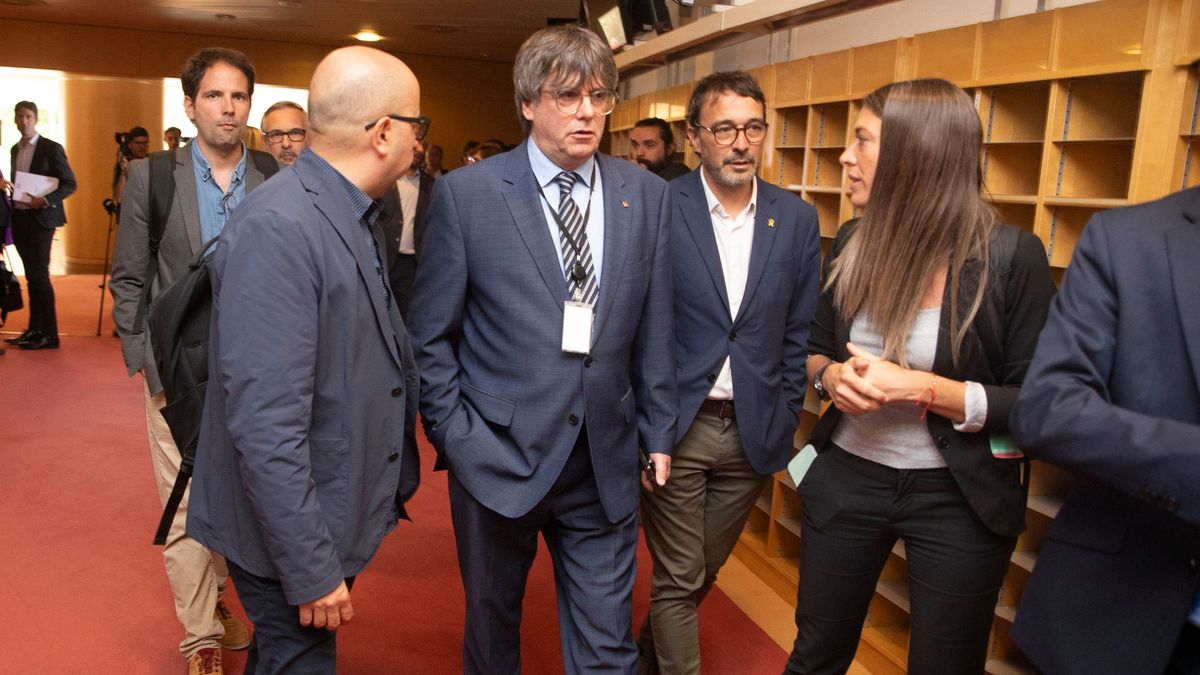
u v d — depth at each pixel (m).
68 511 4.12
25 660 2.84
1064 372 1.24
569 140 2.02
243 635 2.99
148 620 3.14
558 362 2.05
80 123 13.18
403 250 5.48
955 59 2.66
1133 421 1.14
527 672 2.90
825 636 2.00
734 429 2.50
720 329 2.48
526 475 2.05
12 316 9.02
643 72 6.12
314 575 1.65
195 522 1.81
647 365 2.27
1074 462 1.19
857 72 3.11
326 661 1.83
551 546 2.27
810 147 3.42
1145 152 2.06
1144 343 1.21
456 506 2.18
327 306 1.70
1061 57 2.29
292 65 14.04
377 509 1.83
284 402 1.62
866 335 1.90
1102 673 1.26
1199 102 1.98
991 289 1.74
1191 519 1.09
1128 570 1.26
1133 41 2.08
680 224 2.51
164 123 13.63
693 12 4.96
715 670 2.91
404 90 1.78
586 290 2.09
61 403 6.02
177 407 2.03
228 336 1.62
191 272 2.05
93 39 13.17
